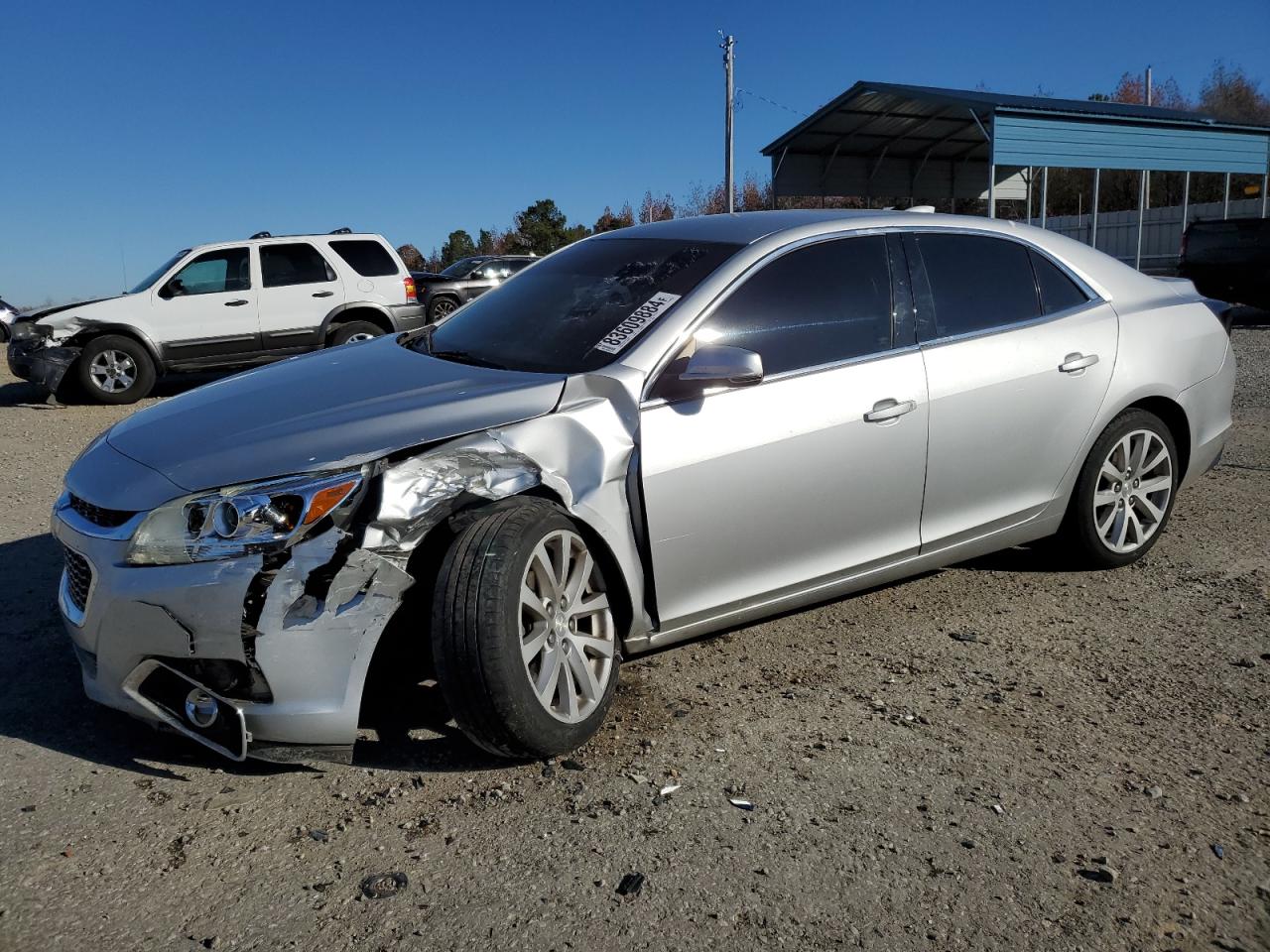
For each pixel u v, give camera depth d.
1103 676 3.64
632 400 3.25
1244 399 9.16
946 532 4.04
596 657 3.23
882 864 2.55
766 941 2.28
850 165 28.56
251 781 2.95
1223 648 3.88
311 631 2.74
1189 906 2.41
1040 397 4.19
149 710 2.87
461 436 2.99
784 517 3.54
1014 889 2.47
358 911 2.38
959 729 3.25
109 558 2.82
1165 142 23.88
